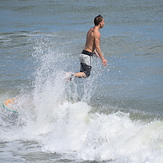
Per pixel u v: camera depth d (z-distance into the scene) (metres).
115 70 45.53
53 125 27.80
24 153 23.34
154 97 33.72
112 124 24.48
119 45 62.38
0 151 23.83
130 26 84.06
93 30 31.22
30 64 50.50
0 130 28.00
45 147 24.30
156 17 97.94
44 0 152.75
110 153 21.95
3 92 37.47
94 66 47.88
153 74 42.53
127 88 37.50
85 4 134.62
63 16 105.88
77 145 24.08
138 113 28.94
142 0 146.00
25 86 39.53
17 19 102.31
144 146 21.58
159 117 27.48
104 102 32.91
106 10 116.75
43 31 80.75
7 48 63.22
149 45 61.38
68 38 71.50
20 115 29.77
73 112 29.00
